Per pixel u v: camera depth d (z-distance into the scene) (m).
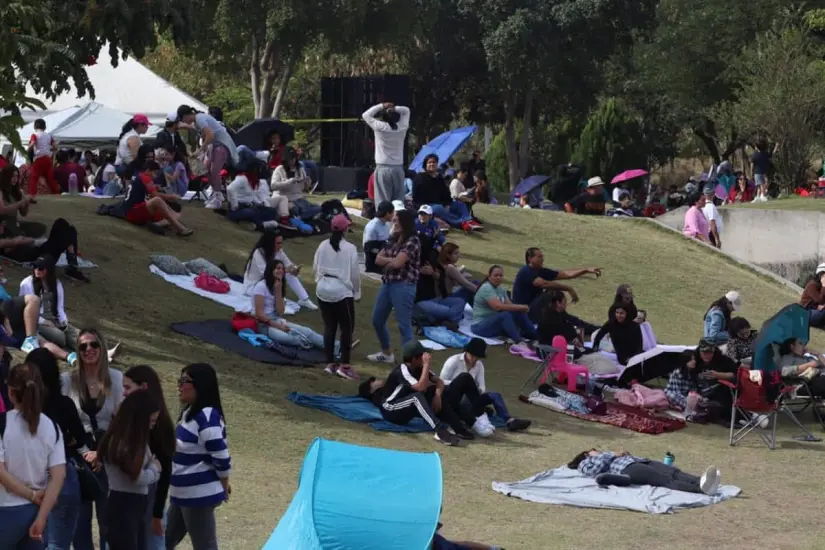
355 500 7.29
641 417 16.97
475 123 65.38
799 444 16.53
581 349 19.55
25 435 7.48
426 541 6.99
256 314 17.92
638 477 13.62
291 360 17.27
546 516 12.25
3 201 18.33
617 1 55.38
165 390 14.73
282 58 51.78
